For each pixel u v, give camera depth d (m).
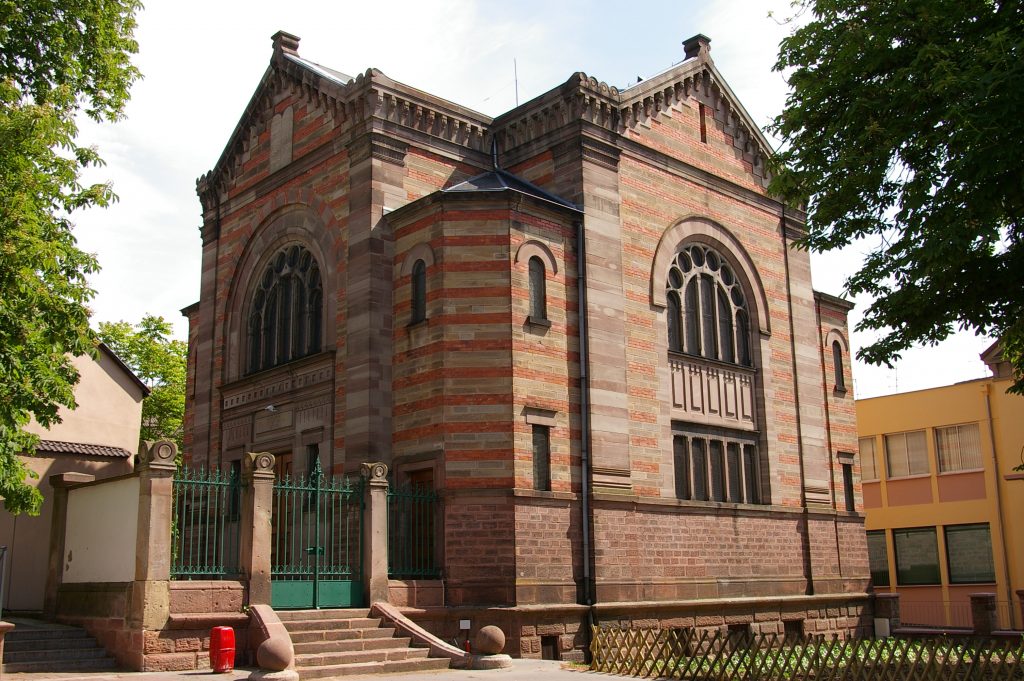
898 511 41.69
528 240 24.31
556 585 22.86
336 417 25.17
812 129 19.08
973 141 15.57
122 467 28.03
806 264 32.59
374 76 25.88
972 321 18.09
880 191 18.14
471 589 22.23
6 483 18.42
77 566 20.38
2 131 17.12
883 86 17.61
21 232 16.95
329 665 18.11
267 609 18.81
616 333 25.48
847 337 34.53
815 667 18.56
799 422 30.77
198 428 30.38
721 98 31.00
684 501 26.14
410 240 24.88
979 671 17.81
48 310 17.23
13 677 16.55
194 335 33.44
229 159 31.47
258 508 19.55
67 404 19.66
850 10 18.45
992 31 16.69
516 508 22.53
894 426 42.31
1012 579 37.50
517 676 18.44
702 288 29.20
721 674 18.81
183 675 17.00
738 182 30.80
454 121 27.45
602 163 26.42
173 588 18.08
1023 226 17.41
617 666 20.11
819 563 30.00
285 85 29.58
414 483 23.75
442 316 23.55
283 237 28.81
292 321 28.11
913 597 40.66
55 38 18.77
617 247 26.16
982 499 39.06
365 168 25.72
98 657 18.23
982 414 39.47
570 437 24.02
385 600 21.12
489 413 22.97
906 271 18.17
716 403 28.44
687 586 25.70
